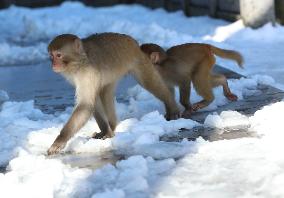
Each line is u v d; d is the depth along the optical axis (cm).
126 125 1152
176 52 1256
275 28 2173
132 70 1166
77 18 3275
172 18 2989
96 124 1194
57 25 3119
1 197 838
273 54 1866
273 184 784
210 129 1100
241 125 1102
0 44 2458
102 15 3425
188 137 1063
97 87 1045
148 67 1182
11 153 1043
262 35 2148
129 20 3084
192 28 2588
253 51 1941
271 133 984
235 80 1470
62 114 1286
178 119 1148
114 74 1108
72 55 1005
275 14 2278
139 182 816
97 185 846
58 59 1002
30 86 1730
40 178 878
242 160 889
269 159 880
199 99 1351
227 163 885
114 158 989
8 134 1146
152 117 1151
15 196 839
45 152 1051
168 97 1202
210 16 2759
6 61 2258
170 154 966
